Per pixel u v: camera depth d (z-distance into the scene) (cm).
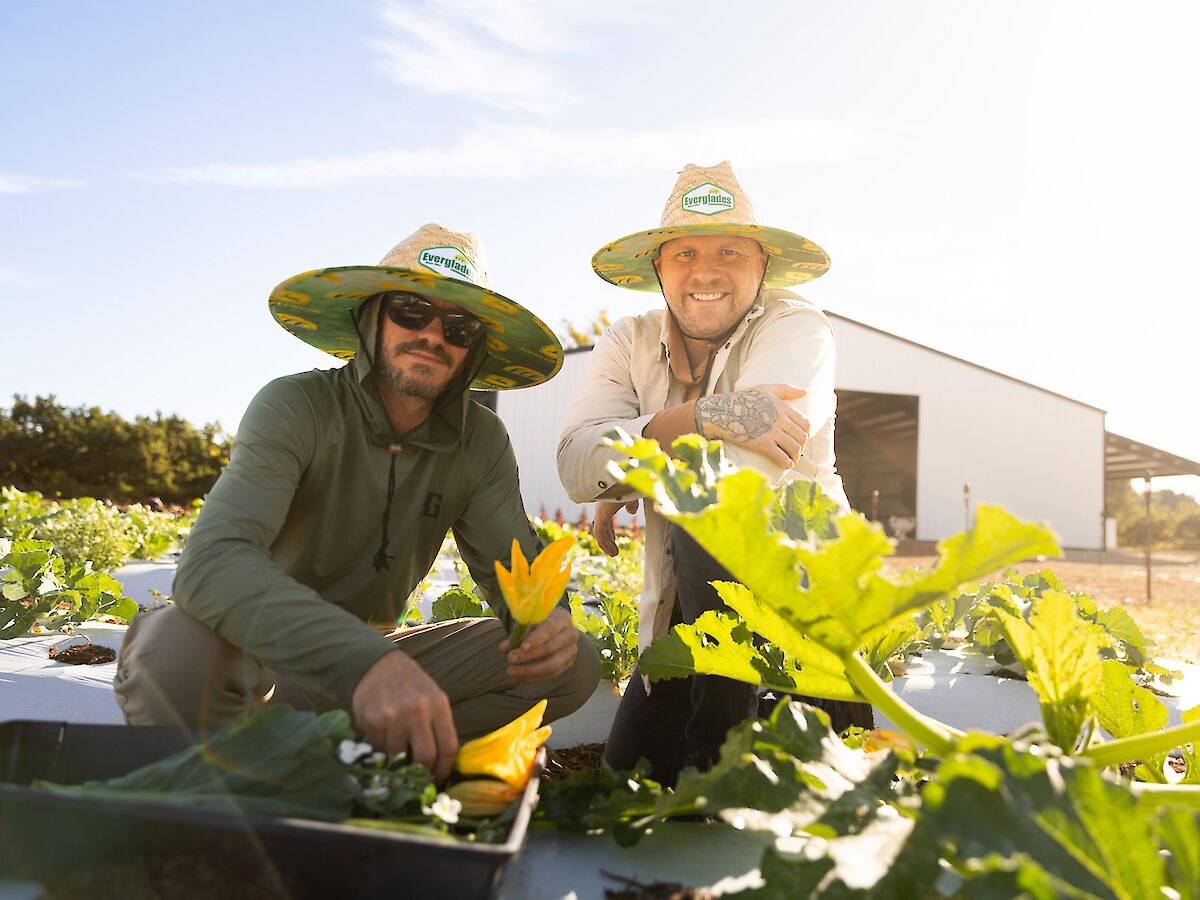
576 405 288
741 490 117
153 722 176
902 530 2731
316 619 149
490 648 220
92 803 98
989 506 105
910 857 95
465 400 220
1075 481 2800
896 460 3709
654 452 134
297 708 198
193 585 163
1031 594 389
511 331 224
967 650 405
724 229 257
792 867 103
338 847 103
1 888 95
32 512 812
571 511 2312
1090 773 94
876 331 2662
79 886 97
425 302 200
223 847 102
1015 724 304
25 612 367
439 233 207
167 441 4838
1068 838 90
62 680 279
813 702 218
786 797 118
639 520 1152
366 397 201
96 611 405
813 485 152
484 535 229
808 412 247
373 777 120
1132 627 349
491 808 129
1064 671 132
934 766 117
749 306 275
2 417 4631
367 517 206
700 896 124
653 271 305
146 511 1016
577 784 147
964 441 2712
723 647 170
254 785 114
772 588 126
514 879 130
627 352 291
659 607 239
